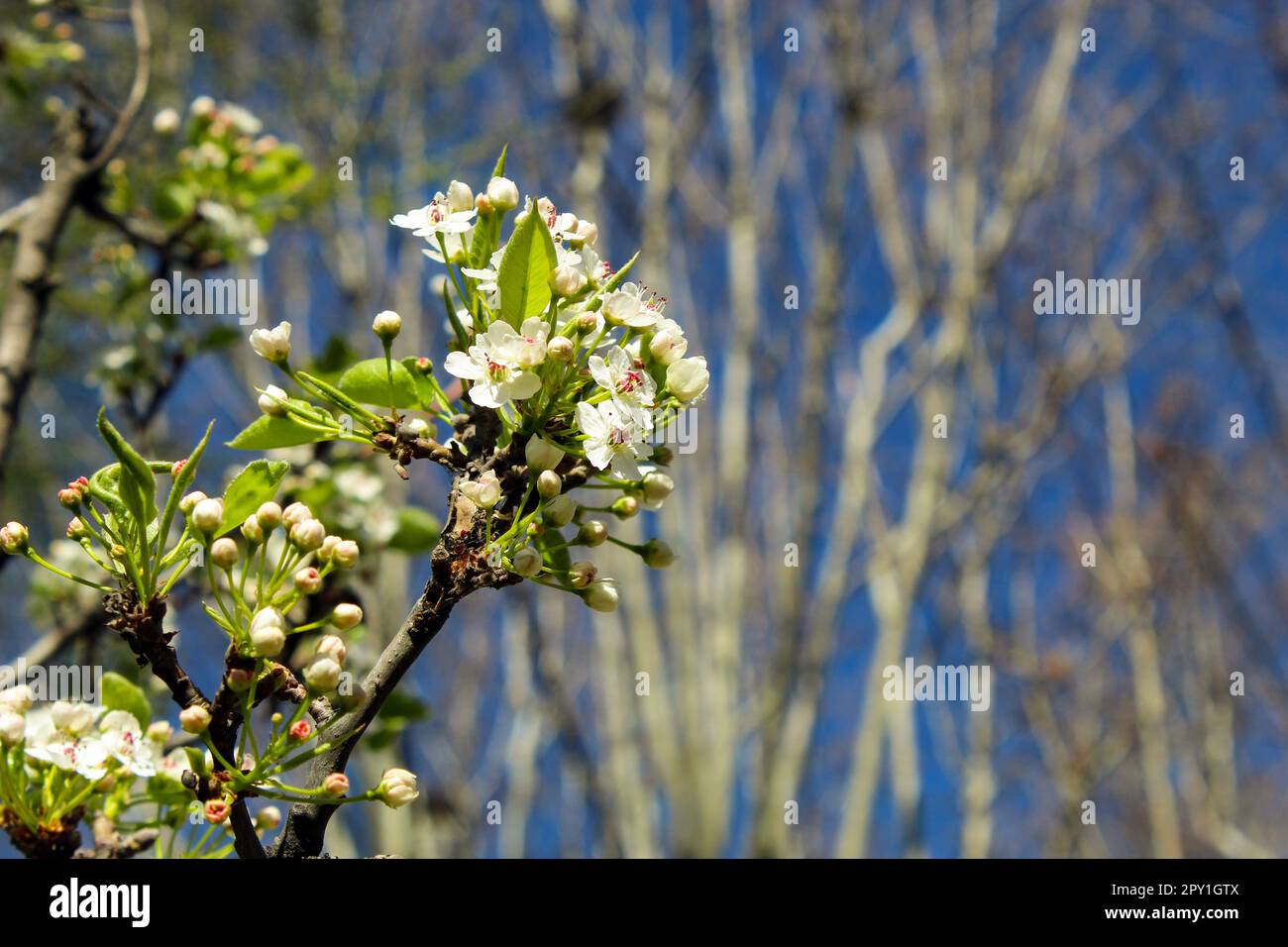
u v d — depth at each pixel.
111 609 1.74
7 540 1.73
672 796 6.27
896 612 6.82
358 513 3.66
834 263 7.57
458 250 1.98
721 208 8.24
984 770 7.45
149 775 2.14
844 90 7.91
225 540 1.75
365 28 7.75
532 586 7.27
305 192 5.11
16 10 4.74
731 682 6.59
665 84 7.79
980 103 8.34
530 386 1.83
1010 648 8.43
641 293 2.06
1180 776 8.65
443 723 8.48
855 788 6.53
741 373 7.33
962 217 7.91
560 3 7.79
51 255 3.76
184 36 6.67
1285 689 8.82
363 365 2.02
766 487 7.93
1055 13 8.85
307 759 1.75
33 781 2.16
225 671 1.75
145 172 4.59
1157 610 9.13
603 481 2.00
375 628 3.74
